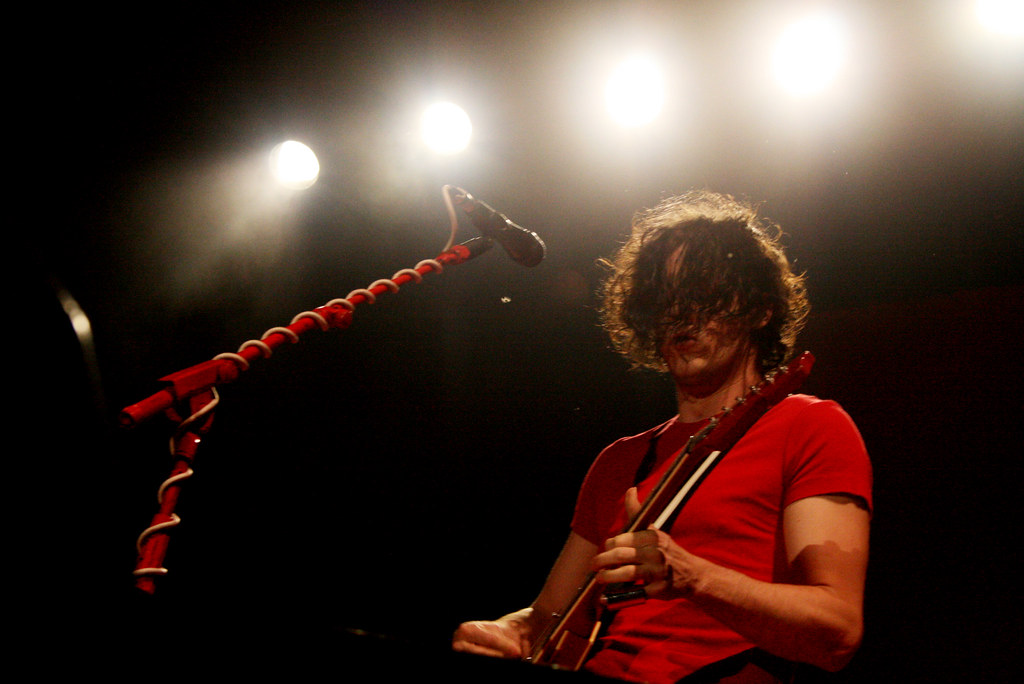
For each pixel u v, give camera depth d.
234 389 3.04
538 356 3.24
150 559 1.02
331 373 3.16
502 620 1.57
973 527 2.39
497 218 1.66
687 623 1.34
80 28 2.79
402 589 3.00
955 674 2.29
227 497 2.94
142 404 1.10
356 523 3.04
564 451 3.14
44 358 1.08
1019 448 2.39
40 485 0.91
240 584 2.82
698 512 1.39
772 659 1.29
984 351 2.51
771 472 1.39
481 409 3.22
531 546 3.07
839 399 2.68
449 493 3.14
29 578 0.65
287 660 0.64
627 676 1.32
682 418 1.65
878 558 2.48
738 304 1.61
